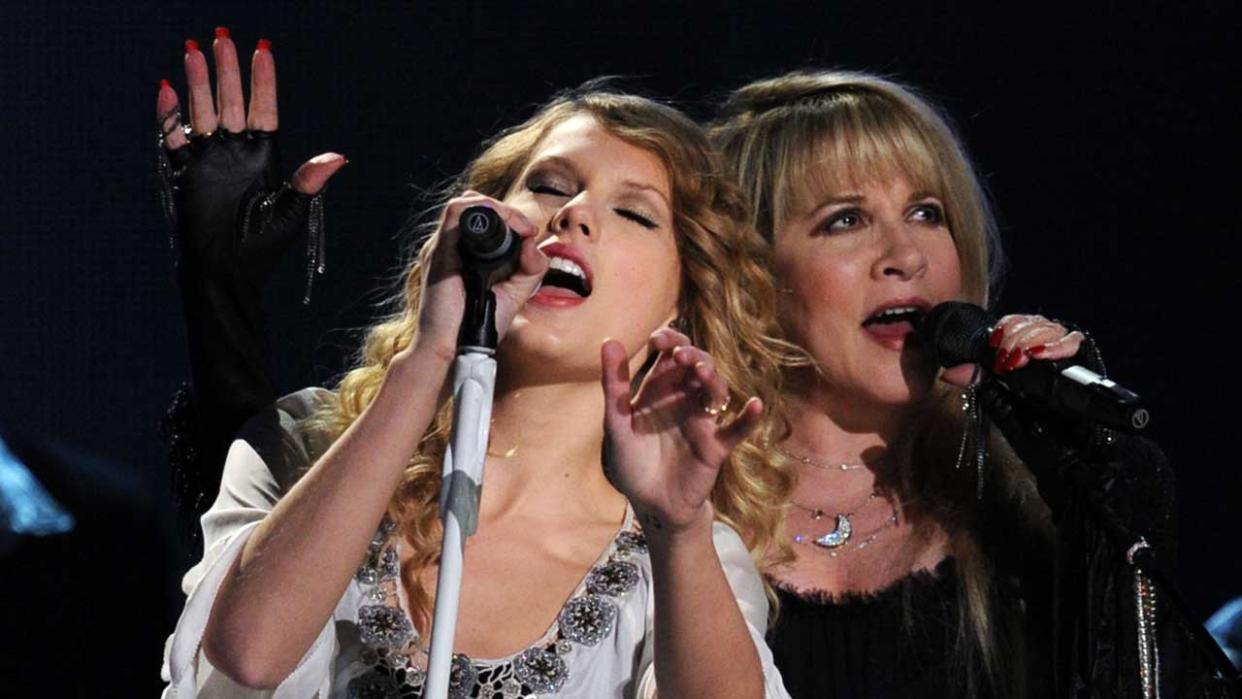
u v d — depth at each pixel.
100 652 10.41
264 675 7.39
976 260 10.59
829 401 10.30
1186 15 15.54
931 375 10.17
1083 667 9.25
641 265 8.69
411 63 16.08
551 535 8.41
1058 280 15.62
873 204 10.29
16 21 16.33
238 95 9.63
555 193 8.88
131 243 16.44
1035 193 15.62
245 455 8.75
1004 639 9.92
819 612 9.84
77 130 16.41
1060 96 15.59
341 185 16.05
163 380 16.48
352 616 8.02
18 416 16.39
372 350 9.33
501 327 7.17
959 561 10.09
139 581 10.61
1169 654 9.11
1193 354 15.54
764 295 9.59
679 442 7.30
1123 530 8.64
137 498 10.84
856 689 9.70
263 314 9.82
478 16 16.05
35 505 10.48
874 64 15.63
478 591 8.14
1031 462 9.52
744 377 9.45
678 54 15.83
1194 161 15.52
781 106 10.66
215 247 9.57
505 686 7.83
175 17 16.30
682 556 7.45
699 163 9.23
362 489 7.32
